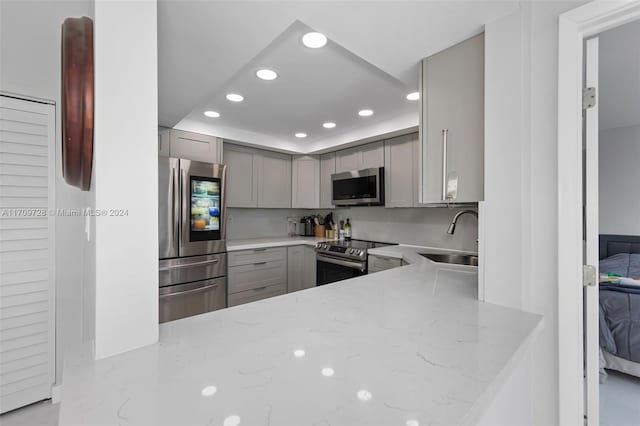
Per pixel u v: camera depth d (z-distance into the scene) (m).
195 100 2.03
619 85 1.94
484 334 0.79
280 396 0.50
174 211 2.47
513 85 1.09
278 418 0.45
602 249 2.79
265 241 3.54
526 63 1.08
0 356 1.67
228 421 0.44
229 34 1.26
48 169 1.81
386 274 1.59
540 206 1.07
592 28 0.98
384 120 2.85
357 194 3.24
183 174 2.52
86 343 0.71
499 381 0.58
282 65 1.78
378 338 0.76
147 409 0.46
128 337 0.66
